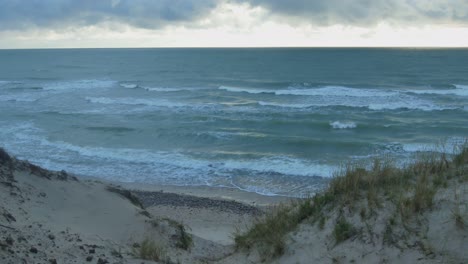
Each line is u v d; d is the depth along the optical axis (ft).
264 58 378.94
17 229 16.93
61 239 17.58
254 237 18.88
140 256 17.83
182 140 76.74
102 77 217.97
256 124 90.33
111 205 25.25
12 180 23.20
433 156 19.57
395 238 12.89
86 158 65.51
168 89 152.87
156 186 53.11
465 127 83.15
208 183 53.98
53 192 24.54
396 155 63.05
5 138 78.18
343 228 14.47
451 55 370.73
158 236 22.68
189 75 223.71
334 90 142.72
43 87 165.58
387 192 15.79
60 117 100.12
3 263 13.10
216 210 42.86
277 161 62.44
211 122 92.68
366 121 92.73
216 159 64.18
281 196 48.19
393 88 148.46
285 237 16.44
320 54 432.25
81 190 26.37
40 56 496.23
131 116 101.04
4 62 370.73
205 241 26.43
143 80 196.65
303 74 216.95
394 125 85.71
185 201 46.01
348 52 469.57
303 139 73.72
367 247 13.23
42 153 68.08
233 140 76.02
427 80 176.76
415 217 13.30
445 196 13.67
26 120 96.22
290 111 105.50
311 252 14.57
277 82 168.66
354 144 70.54
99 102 124.16
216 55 461.37
